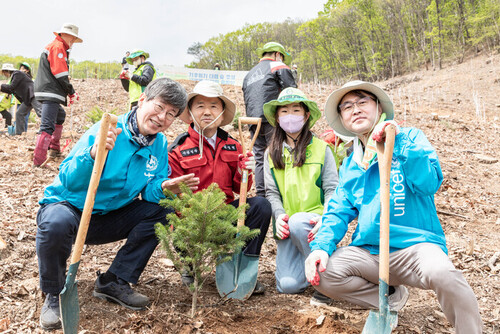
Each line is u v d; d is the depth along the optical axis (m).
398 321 2.67
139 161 2.57
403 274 2.25
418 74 32.47
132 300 2.51
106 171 2.40
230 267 2.88
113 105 10.68
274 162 3.11
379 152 2.15
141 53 6.77
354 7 45.78
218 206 2.37
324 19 49.19
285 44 72.38
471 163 7.18
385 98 2.36
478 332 1.98
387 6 43.44
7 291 2.61
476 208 5.23
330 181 3.07
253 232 2.53
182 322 2.39
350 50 47.75
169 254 2.41
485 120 11.05
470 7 35.34
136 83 6.75
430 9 37.50
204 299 2.77
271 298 2.93
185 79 16.20
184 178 2.56
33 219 3.74
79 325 2.29
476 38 33.03
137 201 2.68
